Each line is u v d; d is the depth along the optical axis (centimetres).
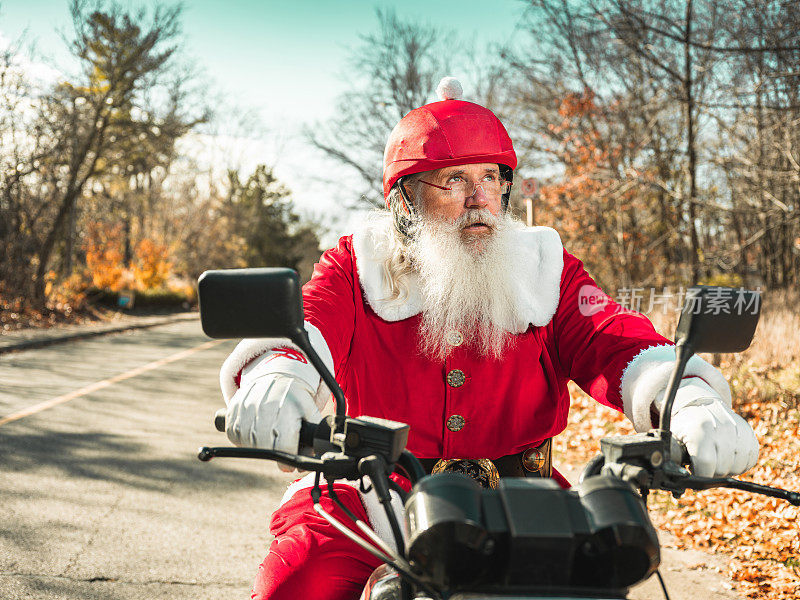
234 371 163
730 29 1047
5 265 2212
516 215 229
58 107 2314
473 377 197
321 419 150
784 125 1208
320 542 182
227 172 5491
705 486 136
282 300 136
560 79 1881
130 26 2389
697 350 147
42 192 2402
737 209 1412
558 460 684
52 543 458
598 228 1944
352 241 213
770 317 1114
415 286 202
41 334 1870
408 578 127
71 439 743
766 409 725
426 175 201
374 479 133
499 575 114
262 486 598
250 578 413
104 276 3119
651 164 1750
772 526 471
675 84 1316
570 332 202
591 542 113
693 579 413
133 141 2747
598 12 1116
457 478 119
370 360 203
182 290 4038
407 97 3178
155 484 596
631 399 175
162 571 420
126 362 1419
